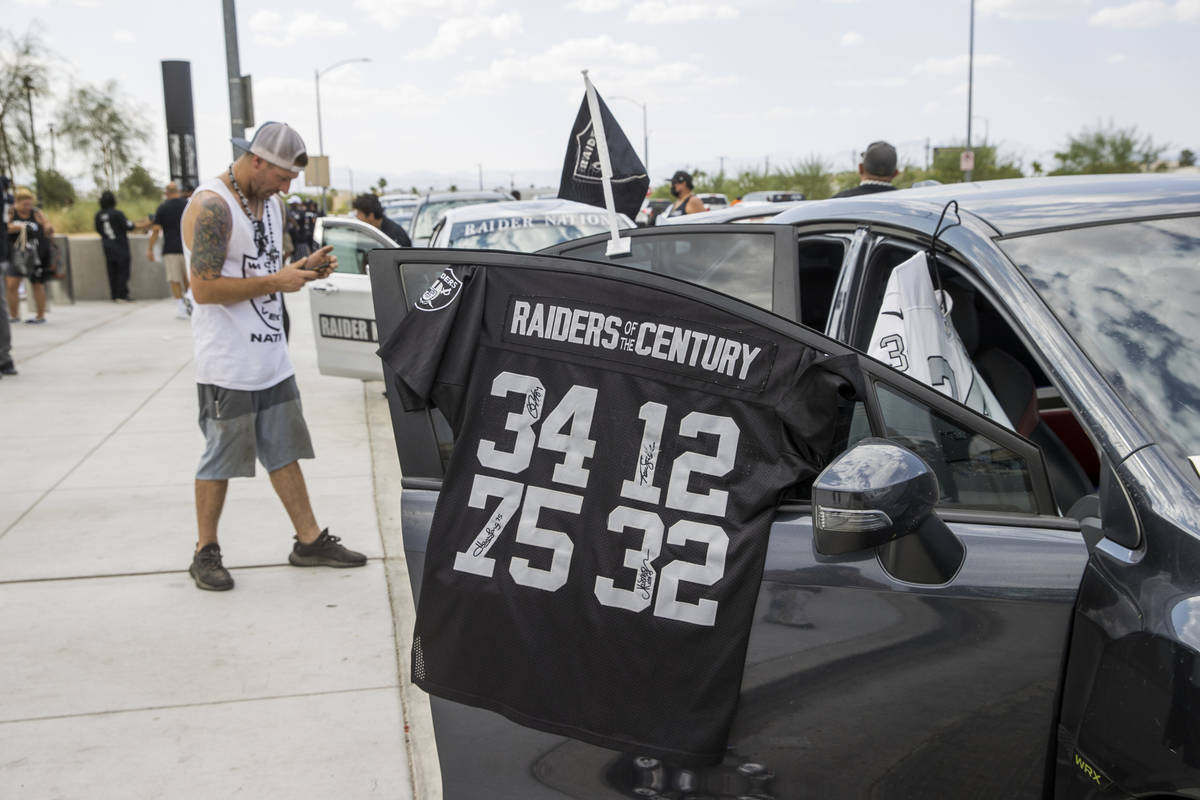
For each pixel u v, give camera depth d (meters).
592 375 2.10
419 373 2.19
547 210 8.36
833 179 42.38
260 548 5.07
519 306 2.18
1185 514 1.72
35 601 4.42
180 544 5.12
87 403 8.59
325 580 4.66
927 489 1.83
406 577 4.69
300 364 10.53
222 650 3.95
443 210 13.45
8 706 3.53
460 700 2.17
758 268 2.87
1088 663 1.76
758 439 1.99
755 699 2.00
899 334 2.45
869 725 1.95
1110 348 2.08
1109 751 1.70
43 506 5.75
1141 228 2.41
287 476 4.68
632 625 2.02
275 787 3.06
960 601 1.88
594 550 2.05
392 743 3.30
